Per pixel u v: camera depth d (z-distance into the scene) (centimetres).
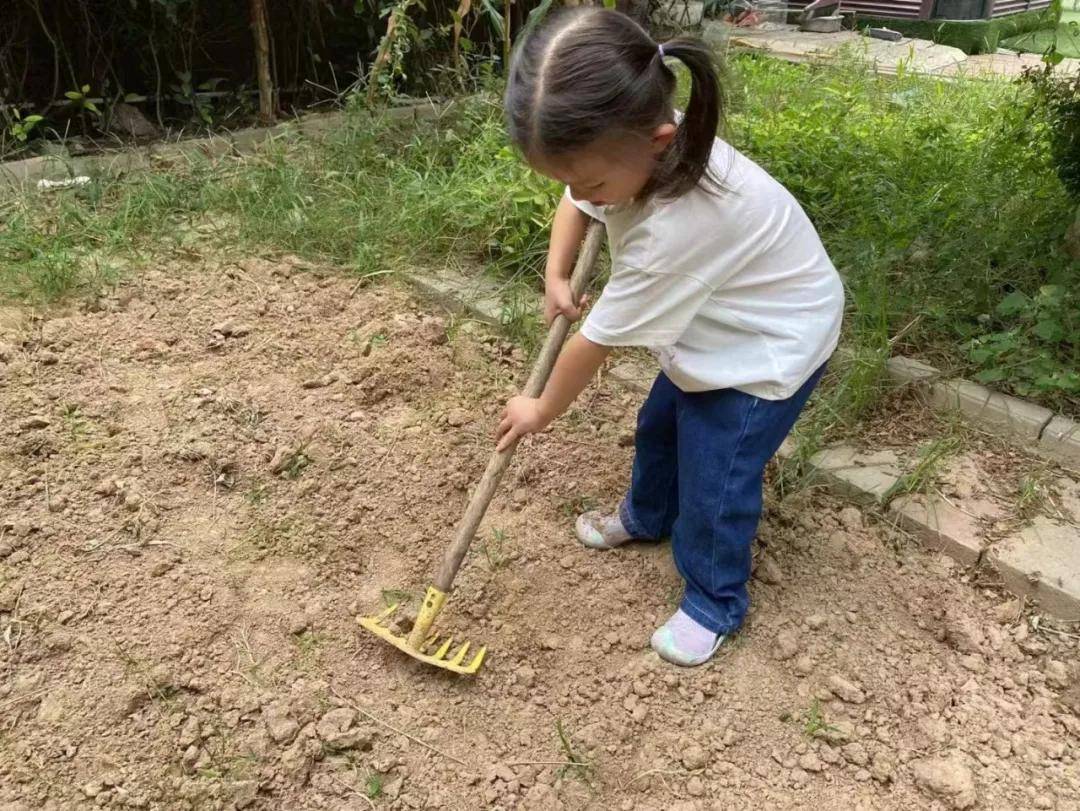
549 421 185
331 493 232
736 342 177
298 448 241
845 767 178
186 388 260
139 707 179
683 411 190
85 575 202
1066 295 271
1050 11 356
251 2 446
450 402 268
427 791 171
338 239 346
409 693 189
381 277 330
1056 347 274
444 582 192
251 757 173
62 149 394
